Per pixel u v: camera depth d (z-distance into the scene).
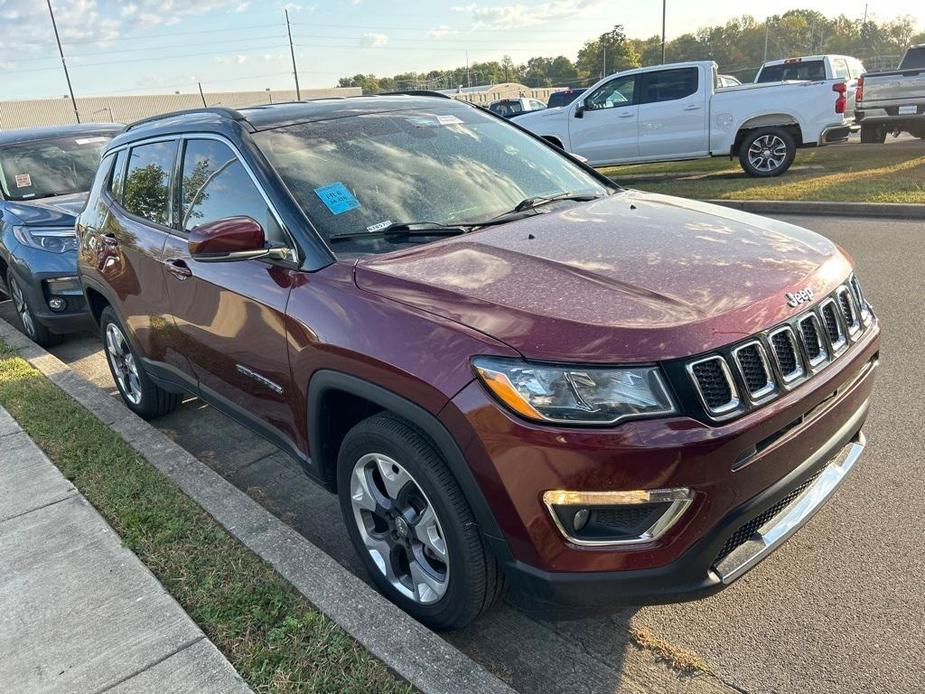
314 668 2.45
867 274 6.57
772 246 2.80
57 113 64.81
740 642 2.60
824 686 2.39
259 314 3.08
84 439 4.29
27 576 3.09
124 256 4.28
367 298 2.63
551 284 2.48
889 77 13.96
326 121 3.62
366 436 2.66
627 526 2.18
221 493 3.54
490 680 2.33
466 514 2.42
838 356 2.56
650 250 2.74
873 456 3.66
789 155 12.09
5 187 7.32
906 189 9.70
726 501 2.18
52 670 2.56
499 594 2.54
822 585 2.83
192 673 2.48
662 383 2.13
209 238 2.79
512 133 4.16
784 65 17.56
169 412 4.91
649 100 12.82
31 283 6.34
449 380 2.29
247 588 2.86
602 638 2.69
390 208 3.18
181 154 3.83
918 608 2.67
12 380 5.45
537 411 2.15
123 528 3.35
